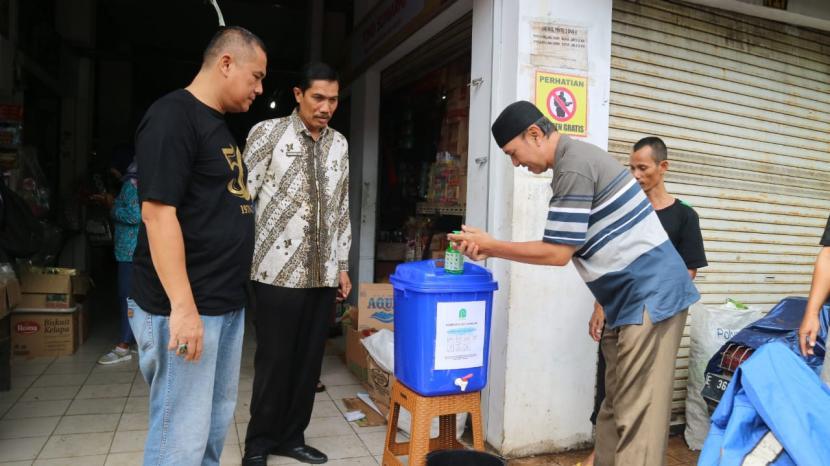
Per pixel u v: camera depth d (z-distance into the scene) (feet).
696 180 11.18
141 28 28.40
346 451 9.37
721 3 10.91
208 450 6.79
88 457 8.75
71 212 19.69
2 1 14.16
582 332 9.71
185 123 5.50
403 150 16.90
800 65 12.19
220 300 6.00
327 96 8.54
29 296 13.79
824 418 4.91
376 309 13.05
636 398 6.86
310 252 8.73
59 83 20.53
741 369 5.39
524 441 9.46
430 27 12.11
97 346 15.03
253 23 26.61
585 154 6.70
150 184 5.23
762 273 12.00
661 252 6.81
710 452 5.32
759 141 11.82
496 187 9.60
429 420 7.59
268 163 8.68
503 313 9.36
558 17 9.40
